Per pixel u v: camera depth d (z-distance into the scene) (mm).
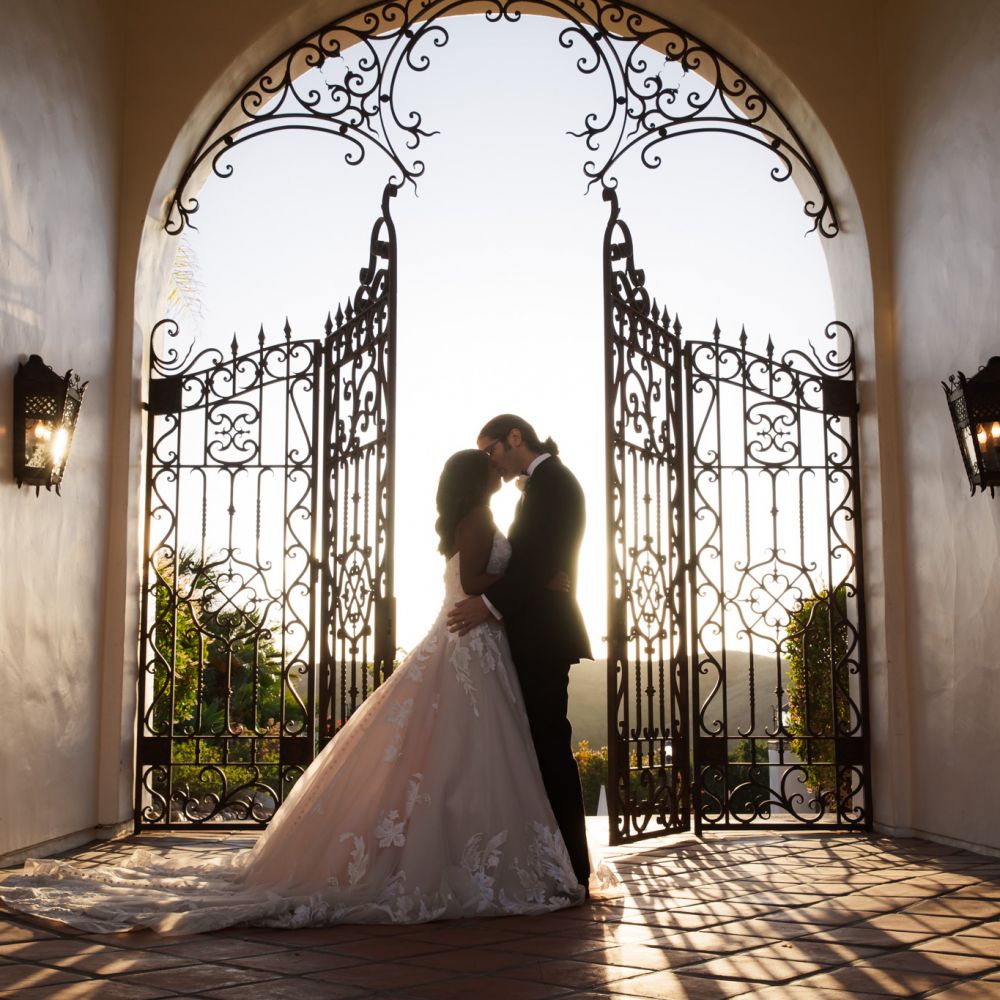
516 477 4613
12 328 5020
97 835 6059
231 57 6789
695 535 6695
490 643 4227
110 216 6426
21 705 5051
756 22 6902
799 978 2885
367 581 6094
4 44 4992
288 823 4055
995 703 5305
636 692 6238
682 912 3912
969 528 5574
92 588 6062
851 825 6520
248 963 3000
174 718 6777
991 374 5141
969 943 3338
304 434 6691
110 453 6379
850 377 6898
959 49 5730
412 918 3670
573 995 2693
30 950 3125
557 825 4129
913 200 6332
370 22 7156
